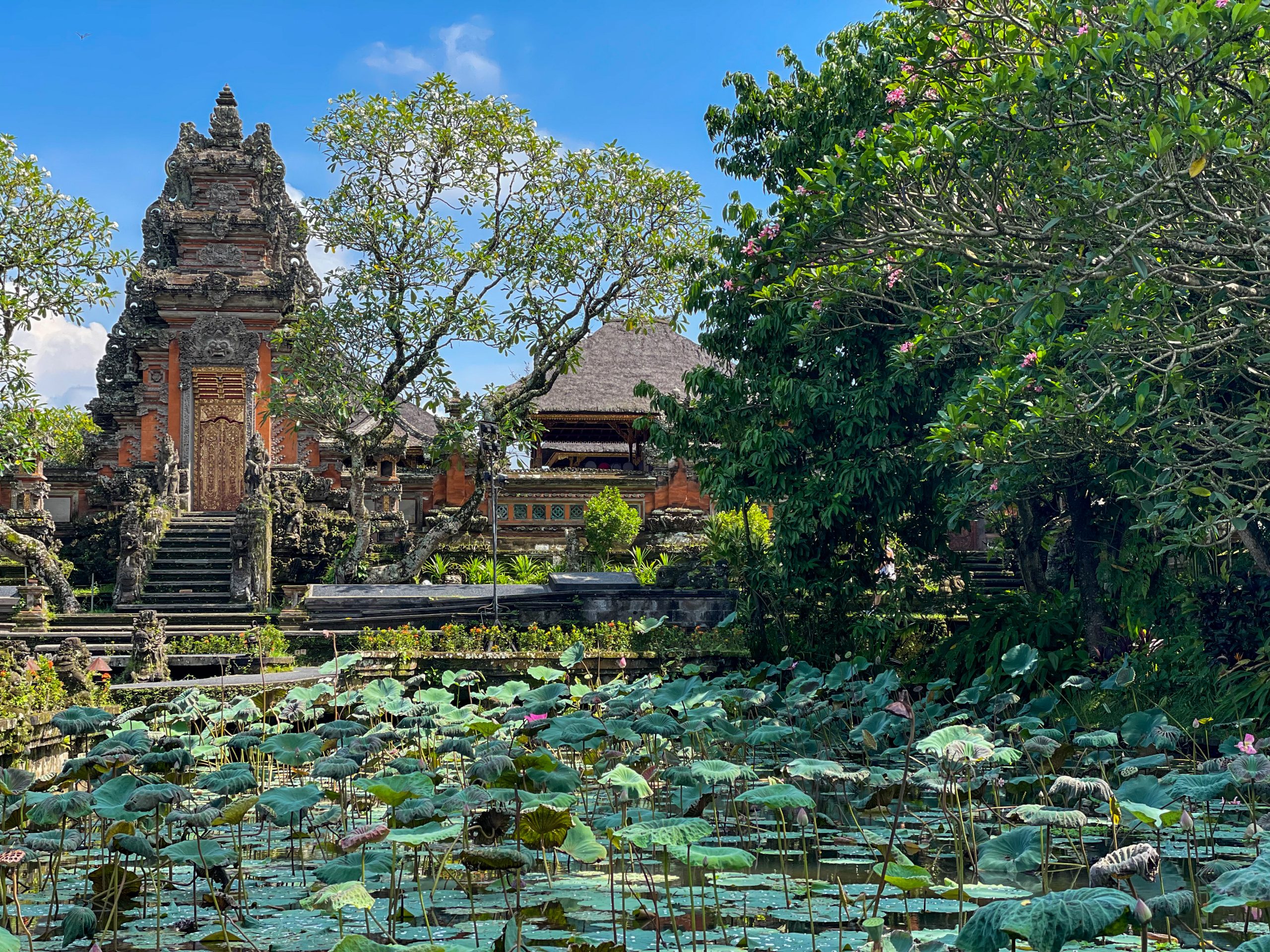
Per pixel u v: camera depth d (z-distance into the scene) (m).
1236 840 7.29
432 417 34.34
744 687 13.48
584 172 23.36
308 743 8.06
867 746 7.57
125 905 6.09
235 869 6.91
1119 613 13.75
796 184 15.44
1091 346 8.85
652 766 9.14
